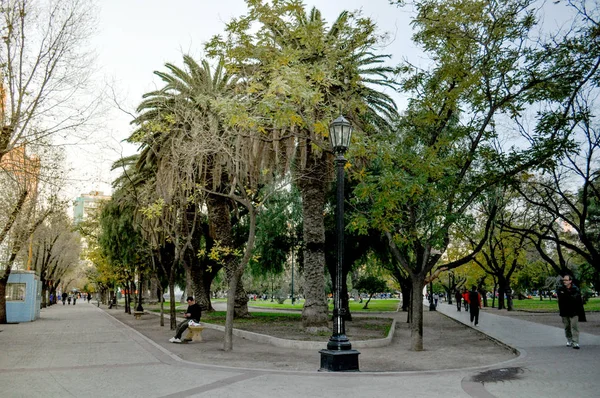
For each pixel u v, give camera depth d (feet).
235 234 106.63
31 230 85.61
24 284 97.60
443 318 106.63
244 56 43.68
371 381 29.17
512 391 26.13
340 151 35.76
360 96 58.44
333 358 33.19
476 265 159.63
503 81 47.50
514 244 127.65
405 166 46.57
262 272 106.32
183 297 219.00
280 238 96.68
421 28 47.83
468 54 48.60
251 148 62.08
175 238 79.87
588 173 67.51
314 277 66.64
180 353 45.06
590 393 25.50
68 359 40.01
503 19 44.98
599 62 47.39
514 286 215.51
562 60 47.21
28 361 38.91
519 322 86.33
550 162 47.75
